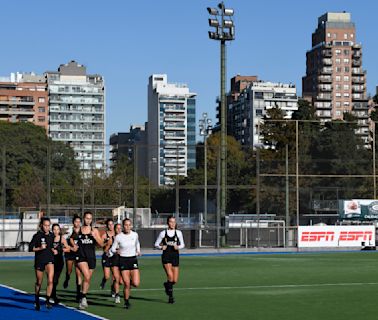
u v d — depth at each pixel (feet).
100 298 76.69
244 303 72.90
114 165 209.56
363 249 187.11
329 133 227.61
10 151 253.85
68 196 226.79
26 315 63.77
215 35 176.14
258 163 186.50
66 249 69.26
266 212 213.66
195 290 86.28
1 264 136.36
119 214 190.90
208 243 183.62
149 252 169.37
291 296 79.51
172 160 595.88
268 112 373.61
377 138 239.50
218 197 180.34
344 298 77.46
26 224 172.86
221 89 179.42
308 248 184.44
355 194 204.54
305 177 201.36
